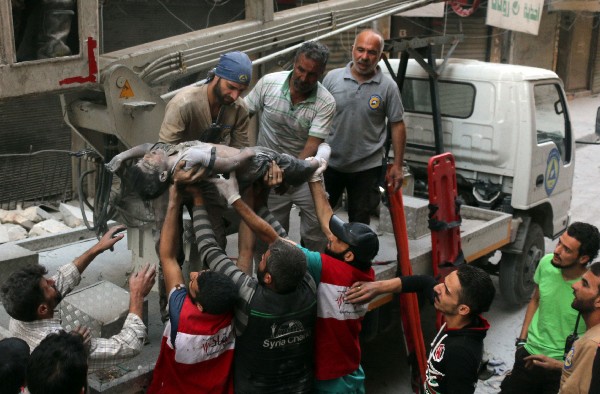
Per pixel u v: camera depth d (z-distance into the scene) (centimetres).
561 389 283
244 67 306
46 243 470
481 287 263
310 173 312
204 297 257
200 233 284
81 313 307
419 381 418
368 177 433
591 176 1071
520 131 548
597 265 291
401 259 419
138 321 284
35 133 750
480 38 1443
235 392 278
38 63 320
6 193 743
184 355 264
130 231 396
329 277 292
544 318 358
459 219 450
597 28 1920
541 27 1672
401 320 432
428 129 596
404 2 528
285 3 860
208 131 312
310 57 336
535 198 569
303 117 360
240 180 290
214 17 817
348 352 303
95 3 337
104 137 374
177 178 276
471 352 264
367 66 409
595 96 1953
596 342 265
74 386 219
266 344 269
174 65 385
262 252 361
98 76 345
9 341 242
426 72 587
